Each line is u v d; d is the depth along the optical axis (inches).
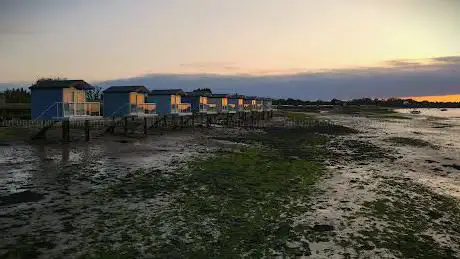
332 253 433.1
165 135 1643.7
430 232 517.0
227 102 2847.0
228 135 1839.3
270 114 3821.4
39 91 1245.1
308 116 4143.7
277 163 1010.7
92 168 848.3
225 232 485.1
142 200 617.6
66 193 639.8
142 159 995.3
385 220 559.5
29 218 510.0
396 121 3518.7
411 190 764.6
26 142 1176.2
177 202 612.7
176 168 892.0
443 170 1019.3
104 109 1638.8
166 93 1948.8
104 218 522.6
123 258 398.6
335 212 589.3
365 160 1150.3
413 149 1451.8
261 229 500.4
